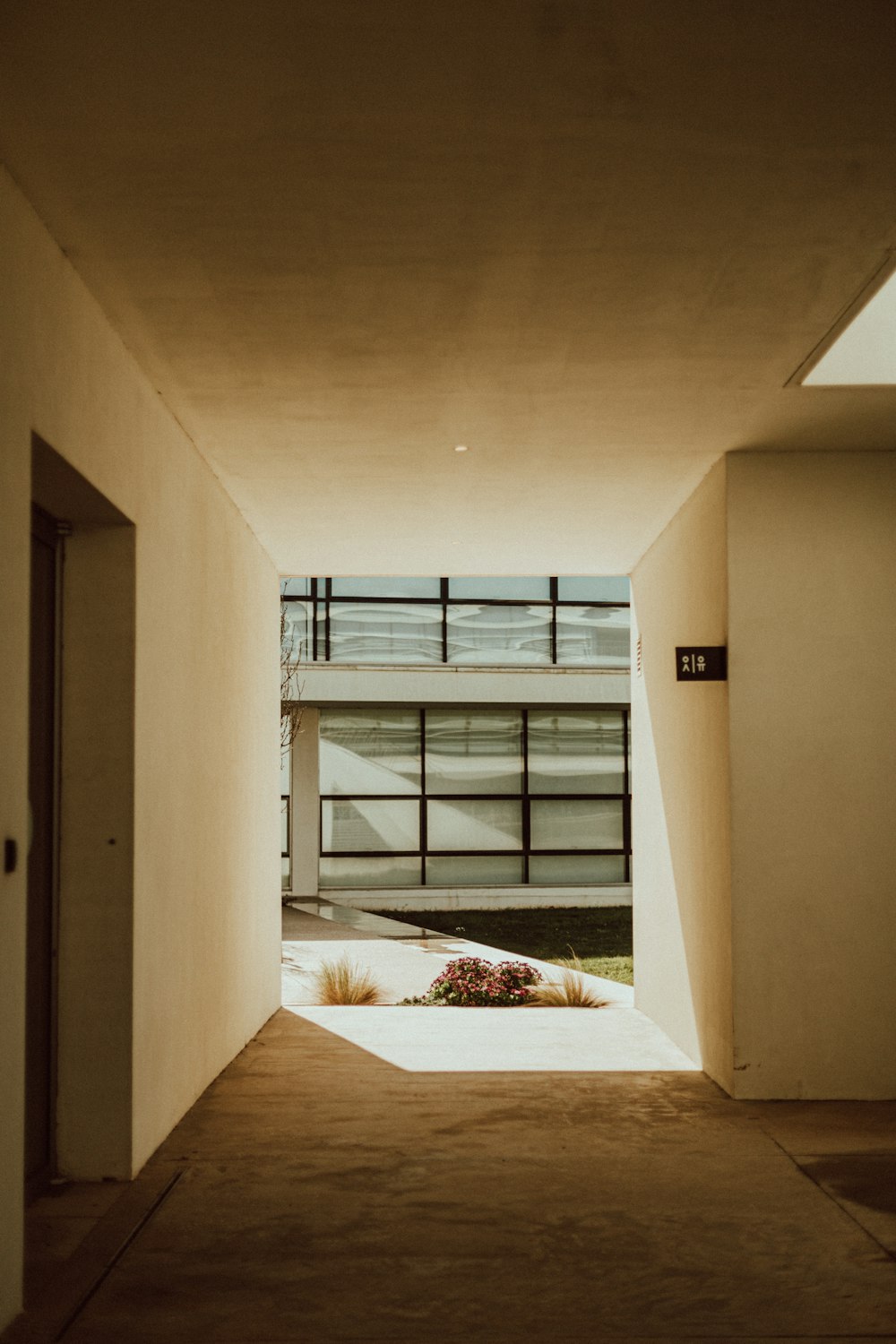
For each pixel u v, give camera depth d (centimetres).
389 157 341
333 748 2022
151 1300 362
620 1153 520
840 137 334
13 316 346
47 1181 469
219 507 694
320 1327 343
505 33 286
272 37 286
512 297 438
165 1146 530
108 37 285
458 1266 389
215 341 475
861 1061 625
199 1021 627
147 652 512
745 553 643
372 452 636
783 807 635
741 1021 626
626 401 556
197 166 344
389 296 435
